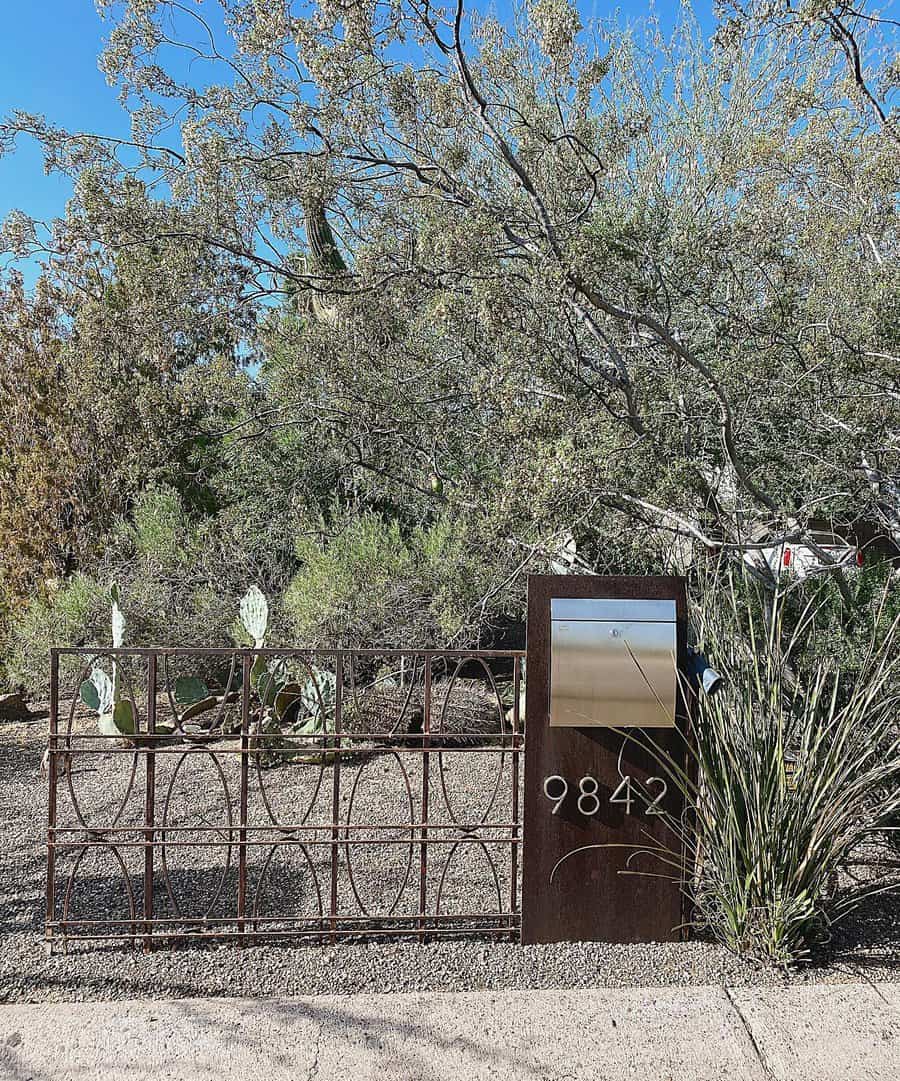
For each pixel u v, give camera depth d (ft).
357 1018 8.85
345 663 21.47
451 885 11.97
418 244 18.54
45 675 24.03
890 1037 8.65
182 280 19.79
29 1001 9.24
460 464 22.34
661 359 17.24
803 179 19.04
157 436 25.30
